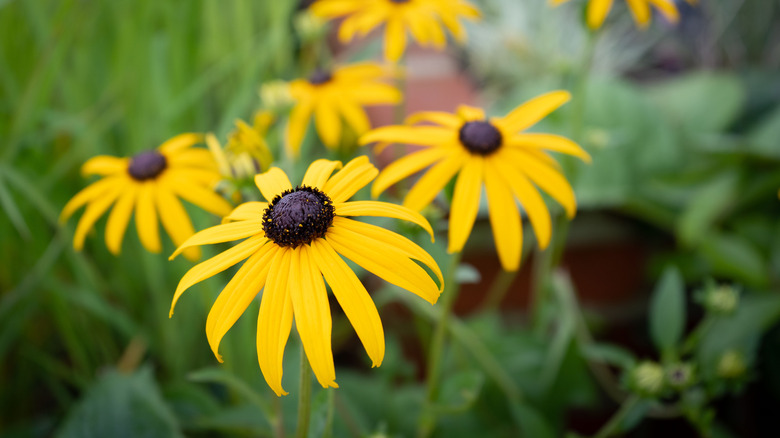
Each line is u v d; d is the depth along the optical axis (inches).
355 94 17.5
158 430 15.8
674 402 21.8
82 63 19.5
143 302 20.1
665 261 21.7
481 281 21.6
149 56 19.3
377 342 11.4
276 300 11.7
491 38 28.3
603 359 19.0
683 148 22.2
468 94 23.7
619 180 21.4
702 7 27.6
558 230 19.8
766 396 21.0
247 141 13.9
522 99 22.3
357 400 18.0
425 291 11.7
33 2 18.8
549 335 21.3
